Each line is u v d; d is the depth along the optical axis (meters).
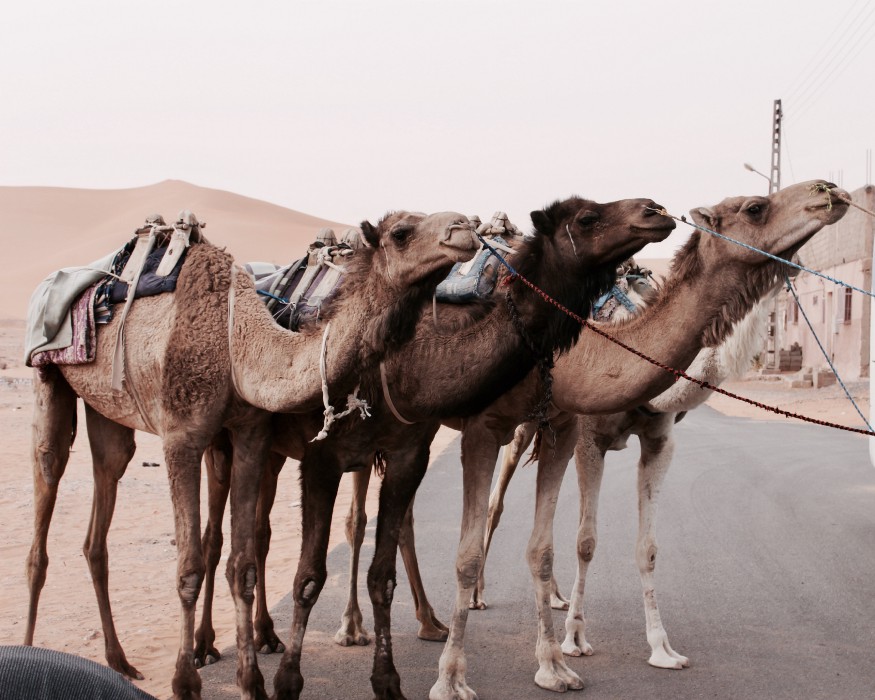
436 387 5.56
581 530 6.92
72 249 98.81
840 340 37.25
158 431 6.07
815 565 9.34
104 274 6.34
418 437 5.98
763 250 5.54
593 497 6.93
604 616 7.76
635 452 18.11
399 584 8.80
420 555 9.88
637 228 5.48
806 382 36.12
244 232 103.88
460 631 5.99
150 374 5.89
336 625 7.59
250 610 5.77
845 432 22.84
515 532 10.88
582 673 6.47
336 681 6.32
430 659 6.80
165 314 5.92
